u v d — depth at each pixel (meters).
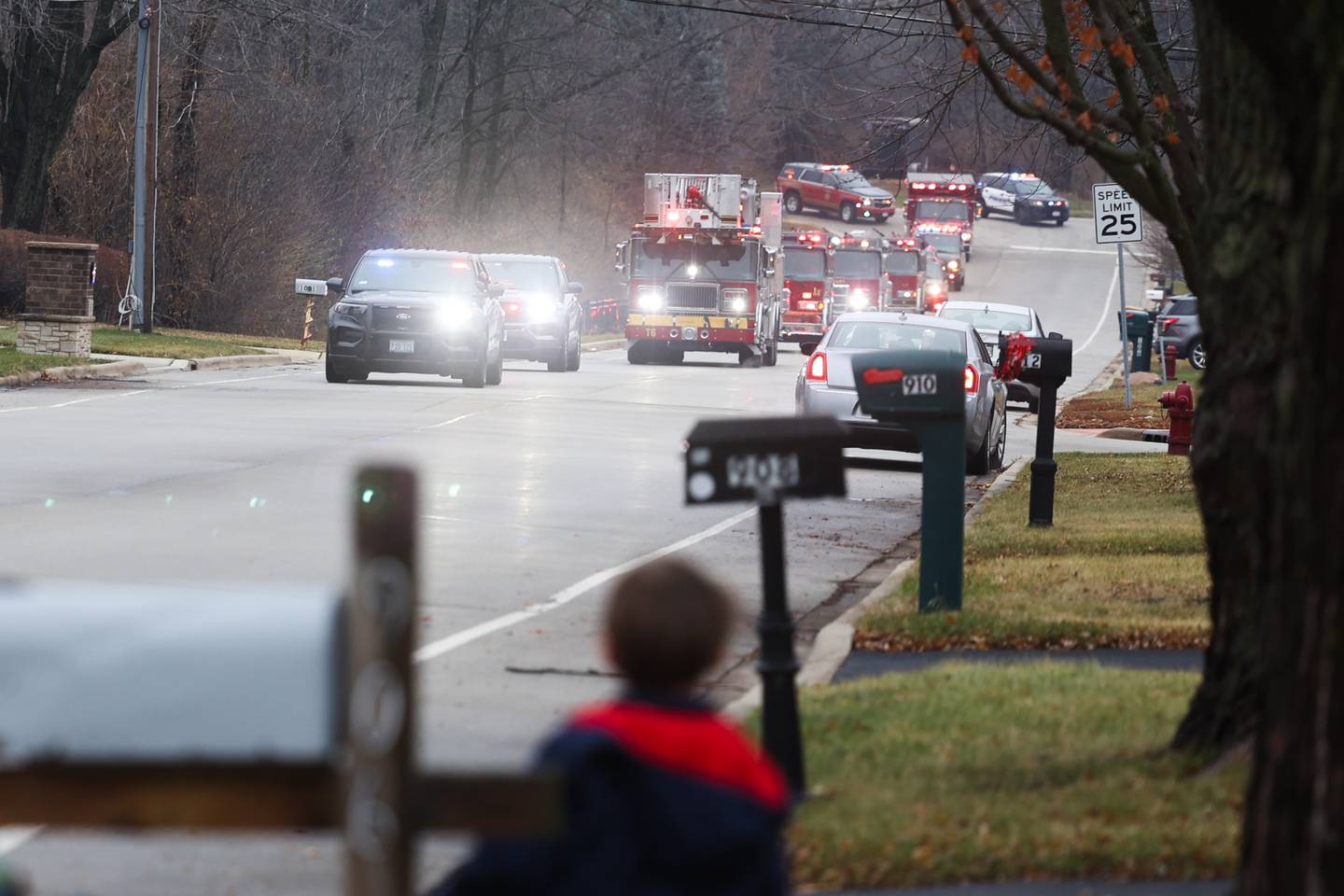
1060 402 124.81
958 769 23.33
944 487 36.84
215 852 20.80
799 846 19.89
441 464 63.84
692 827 9.95
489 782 9.28
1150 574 42.72
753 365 149.62
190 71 144.88
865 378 36.72
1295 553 13.73
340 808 9.19
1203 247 22.70
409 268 106.19
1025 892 18.62
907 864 19.20
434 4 190.62
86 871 20.00
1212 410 22.67
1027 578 42.12
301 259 162.25
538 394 100.88
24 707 9.27
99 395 87.69
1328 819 13.11
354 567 9.06
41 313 105.56
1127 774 22.69
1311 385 13.34
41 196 144.12
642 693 10.45
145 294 129.75
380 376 114.50
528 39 196.12
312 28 159.75
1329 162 13.16
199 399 86.75
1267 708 14.18
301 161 160.38
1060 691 28.86
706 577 10.67
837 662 33.00
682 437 77.81
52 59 142.38
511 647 33.34
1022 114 37.78
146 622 9.38
